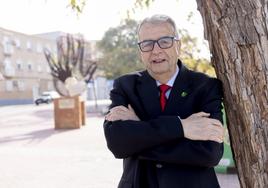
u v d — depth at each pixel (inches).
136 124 87.2
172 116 86.9
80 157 381.1
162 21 93.8
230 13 83.4
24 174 307.4
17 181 283.3
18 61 2559.1
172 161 84.7
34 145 492.1
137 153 88.3
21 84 2573.8
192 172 86.8
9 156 400.5
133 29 1521.9
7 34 2465.6
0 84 2378.2
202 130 84.5
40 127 783.1
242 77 85.0
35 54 2726.4
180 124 84.8
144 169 90.1
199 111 91.1
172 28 94.4
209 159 83.8
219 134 85.7
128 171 92.9
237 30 83.3
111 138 88.8
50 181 281.6
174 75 95.8
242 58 84.1
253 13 81.7
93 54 1699.1
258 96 84.3
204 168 88.6
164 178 86.3
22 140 554.6
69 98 725.3
